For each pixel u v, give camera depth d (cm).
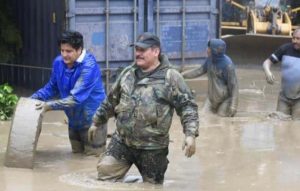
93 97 1421
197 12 2305
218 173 1296
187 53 2306
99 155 1441
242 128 1798
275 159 1429
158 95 1128
